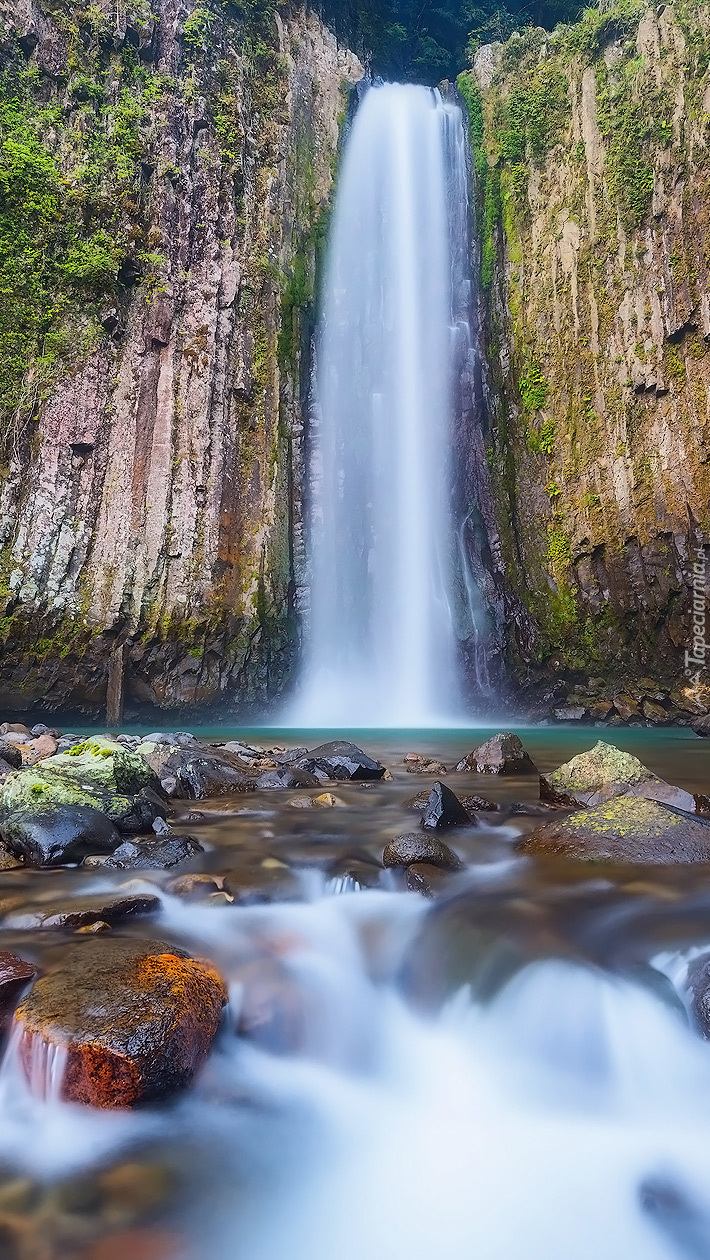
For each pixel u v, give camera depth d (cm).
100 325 2475
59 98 2523
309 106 3117
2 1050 304
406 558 2842
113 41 2625
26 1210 243
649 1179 271
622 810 559
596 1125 309
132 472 2467
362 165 3155
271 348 2789
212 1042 315
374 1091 329
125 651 2342
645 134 2706
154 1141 282
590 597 2688
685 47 2642
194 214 2698
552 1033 343
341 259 3044
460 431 3014
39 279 2391
